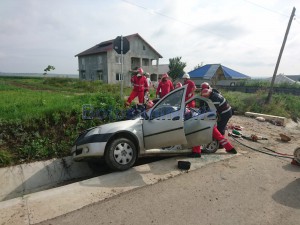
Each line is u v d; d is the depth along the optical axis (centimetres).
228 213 347
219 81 4088
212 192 409
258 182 452
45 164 579
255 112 1416
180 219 332
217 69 4172
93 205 369
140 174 482
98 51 4241
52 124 692
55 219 334
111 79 4147
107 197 393
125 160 501
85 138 504
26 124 647
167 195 399
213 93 597
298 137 882
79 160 520
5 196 500
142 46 4409
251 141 767
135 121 534
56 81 3275
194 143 564
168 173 488
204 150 620
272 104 1476
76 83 2964
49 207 363
